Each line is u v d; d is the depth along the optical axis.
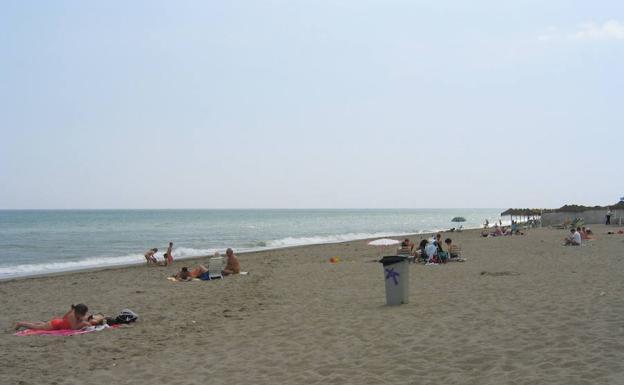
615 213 53.47
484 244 31.52
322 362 7.06
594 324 7.82
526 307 9.65
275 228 77.88
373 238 49.19
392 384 5.87
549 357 6.32
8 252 35.88
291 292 14.40
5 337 9.68
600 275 14.13
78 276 20.72
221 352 8.04
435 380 5.88
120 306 13.26
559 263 18.36
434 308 10.26
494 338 7.47
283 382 6.32
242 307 12.24
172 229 72.12
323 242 45.19
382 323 9.19
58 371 7.43
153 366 7.48
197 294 14.81
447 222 115.75
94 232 62.84
